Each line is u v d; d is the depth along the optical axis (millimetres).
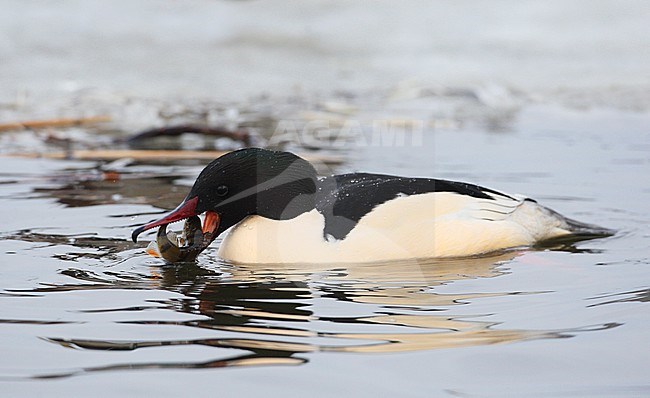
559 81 23906
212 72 25031
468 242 9430
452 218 9438
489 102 21484
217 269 8953
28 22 27797
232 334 6938
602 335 6945
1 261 9078
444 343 6762
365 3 30062
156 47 26969
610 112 20516
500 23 28469
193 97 22234
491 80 23875
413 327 7137
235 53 26922
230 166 9242
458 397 5789
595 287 8344
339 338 6855
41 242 9867
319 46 27500
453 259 9367
